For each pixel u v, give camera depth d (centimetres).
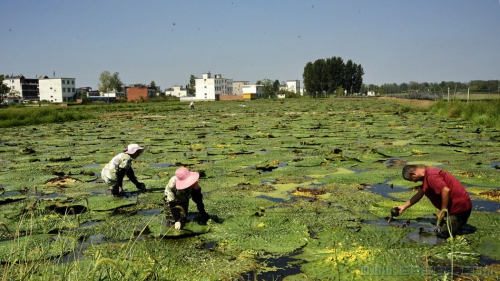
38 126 2681
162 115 3709
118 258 421
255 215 663
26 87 12019
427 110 3238
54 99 10831
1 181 970
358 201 732
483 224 591
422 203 705
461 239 534
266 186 866
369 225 607
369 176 924
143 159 1236
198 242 561
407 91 6316
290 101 7575
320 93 10725
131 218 670
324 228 601
